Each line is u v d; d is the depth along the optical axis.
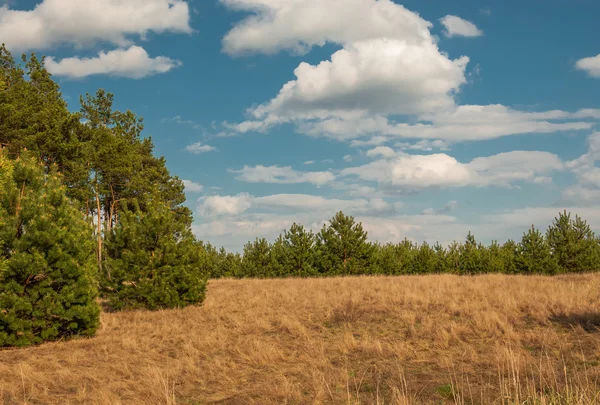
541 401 6.07
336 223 34.44
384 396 7.01
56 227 12.84
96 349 11.41
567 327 10.98
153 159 47.66
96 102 45.97
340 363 9.26
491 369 8.12
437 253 37.91
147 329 13.94
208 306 18.31
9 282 12.07
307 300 17.92
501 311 13.09
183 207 48.16
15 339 11.84
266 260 36.00
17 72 36.62
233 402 7.12
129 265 18.23
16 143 28.61
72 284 12.89
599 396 6.22
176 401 7.29
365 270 33.53
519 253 32.69
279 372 8.74
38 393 7.88
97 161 35.94
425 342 10.63
